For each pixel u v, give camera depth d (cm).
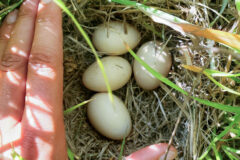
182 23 19
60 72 19
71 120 23
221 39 18
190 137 22
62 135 19
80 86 24
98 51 24
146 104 25
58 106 19
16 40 19
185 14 23
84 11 23
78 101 24
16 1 21
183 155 23
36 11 20
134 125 24
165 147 21
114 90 25
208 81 23
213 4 23
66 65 23
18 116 19
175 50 24
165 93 24
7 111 18
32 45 19
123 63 23
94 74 23
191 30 19
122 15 23
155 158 20
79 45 23
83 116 24
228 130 20
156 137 24
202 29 19
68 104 24
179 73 24
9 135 18
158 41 24
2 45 20
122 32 23
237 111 19
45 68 19
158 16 20
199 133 22
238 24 21
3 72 19
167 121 24
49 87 18
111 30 23
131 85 25
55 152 18
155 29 24
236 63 22
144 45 24
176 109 24
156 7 22
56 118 18
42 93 18
